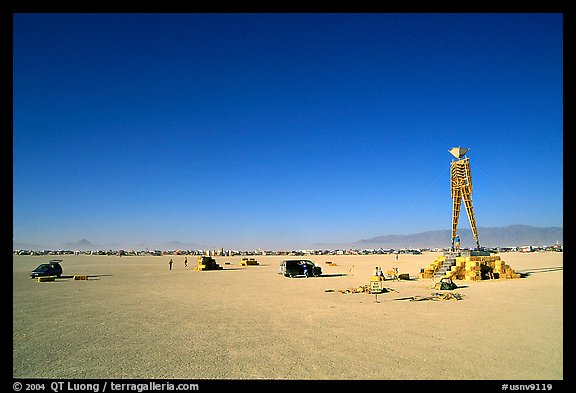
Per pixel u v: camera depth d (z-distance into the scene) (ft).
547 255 350.02
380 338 44.78
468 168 134.00
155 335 47.60
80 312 65.67
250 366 35.01
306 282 125.80
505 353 38.17
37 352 40.06
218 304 74.74
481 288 95.76
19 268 211.20
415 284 109.60
